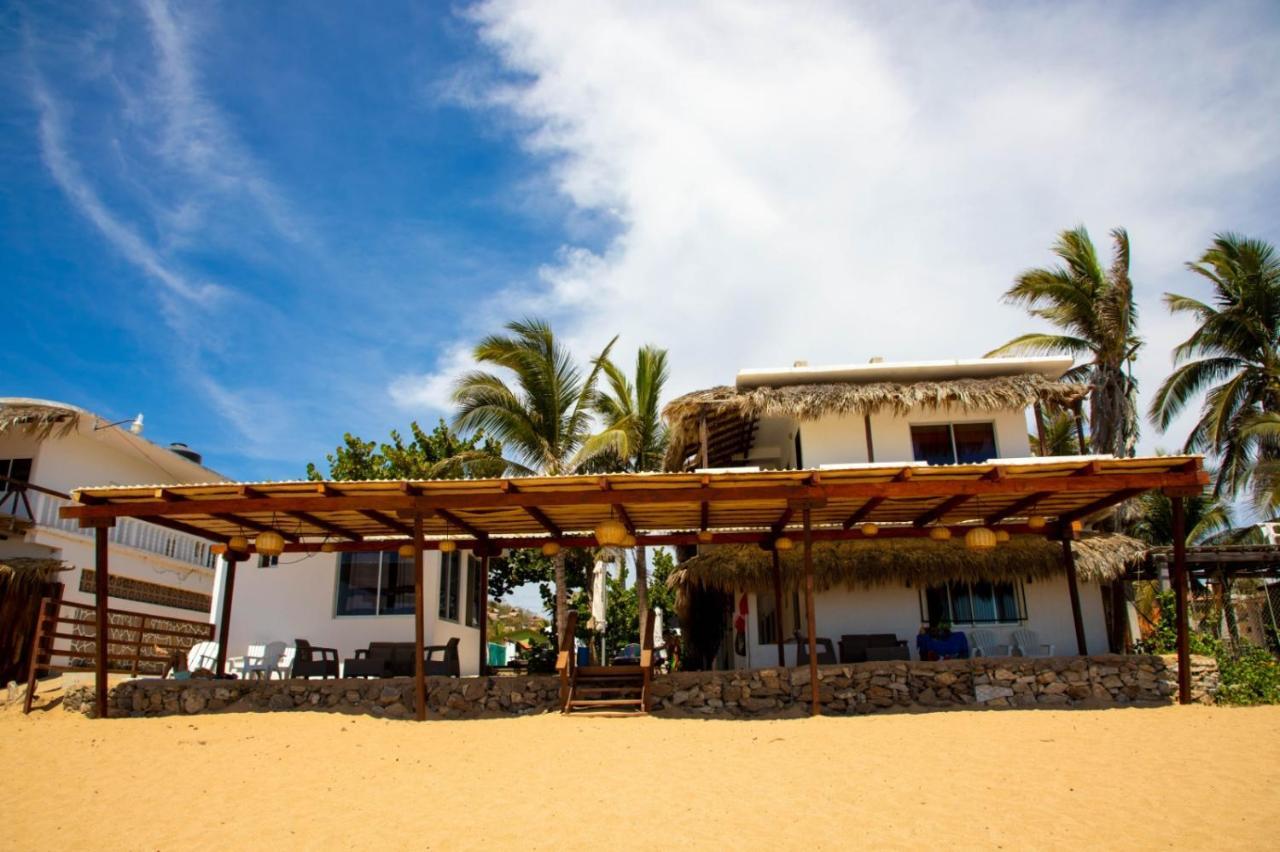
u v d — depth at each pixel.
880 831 7.26
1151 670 14.49
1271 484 22.61
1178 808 7.73
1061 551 17.23
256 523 15.64
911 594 17.91
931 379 19.06
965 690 14.20
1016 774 9.12
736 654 19.80
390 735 12.11
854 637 16.73
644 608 23.25
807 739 11.26
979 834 7.13
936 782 8.85
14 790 9.52
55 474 21.78
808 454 18.38
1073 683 14.34
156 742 11.87
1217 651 17.33
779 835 7.23
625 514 15.43
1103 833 7.08
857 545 17.27
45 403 21.47
